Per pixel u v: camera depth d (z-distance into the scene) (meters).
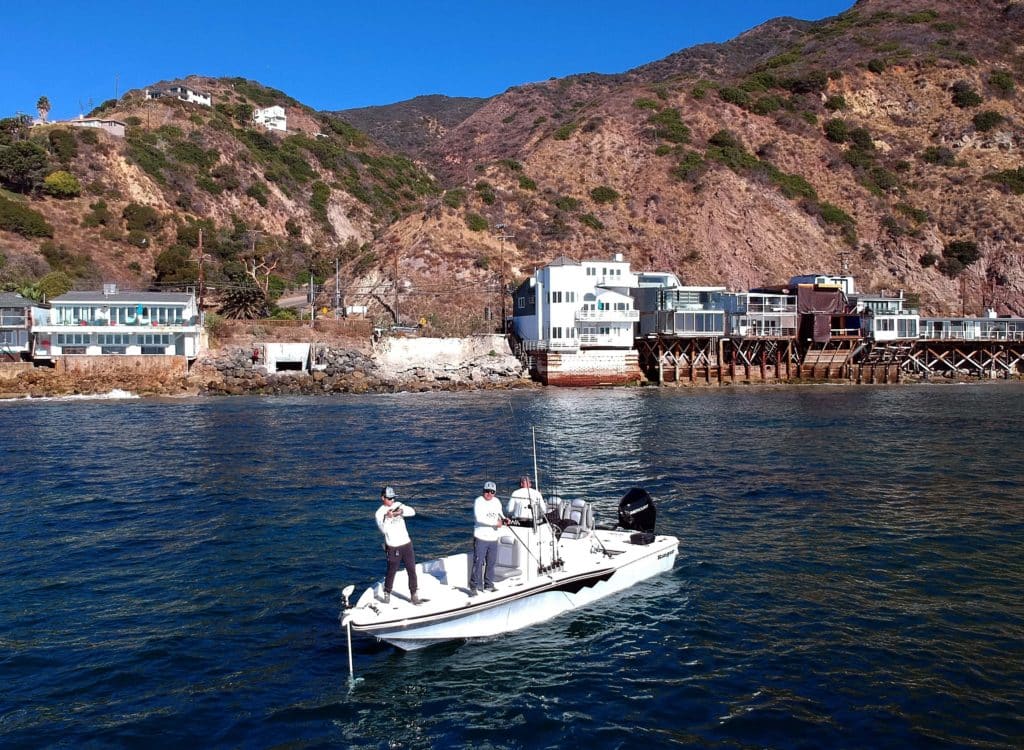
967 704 12.70
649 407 60.66
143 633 15.70
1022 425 47.91
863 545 21.45
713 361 87.62
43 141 122.06
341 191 161.75
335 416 54.31
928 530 22.94
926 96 152.12
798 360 90.12
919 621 16.06
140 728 12.20
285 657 14.72
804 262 118.25
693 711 12.70
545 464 34.56
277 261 123.31
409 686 13.62
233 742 11.88
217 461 35.22
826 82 154.12
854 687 13.34
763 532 22.95
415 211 124.88
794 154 139.00
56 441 41.44
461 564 17.22
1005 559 20.06
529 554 16.27
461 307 99.75
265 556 20.61
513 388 79.44
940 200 131.88
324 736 12.07
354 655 14.80
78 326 73.00
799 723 12.23
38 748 11.63
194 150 142.38
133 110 148.88
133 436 43.53
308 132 185.50
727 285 111.94
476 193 119.81
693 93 148.38
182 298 77.56
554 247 112.25
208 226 125.81
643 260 114.00
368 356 81.75
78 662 14.41
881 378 89.12
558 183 127.19
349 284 107.69
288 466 34.03
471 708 12.90
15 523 24.06
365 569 19.56
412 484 30.28
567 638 15.52
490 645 15.22
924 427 47.16
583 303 83.31
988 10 181.62
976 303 118.38
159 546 21.58
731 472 32.41
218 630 15.86
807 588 18.09
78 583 18.58
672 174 128.00
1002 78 153.38
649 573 18.66
